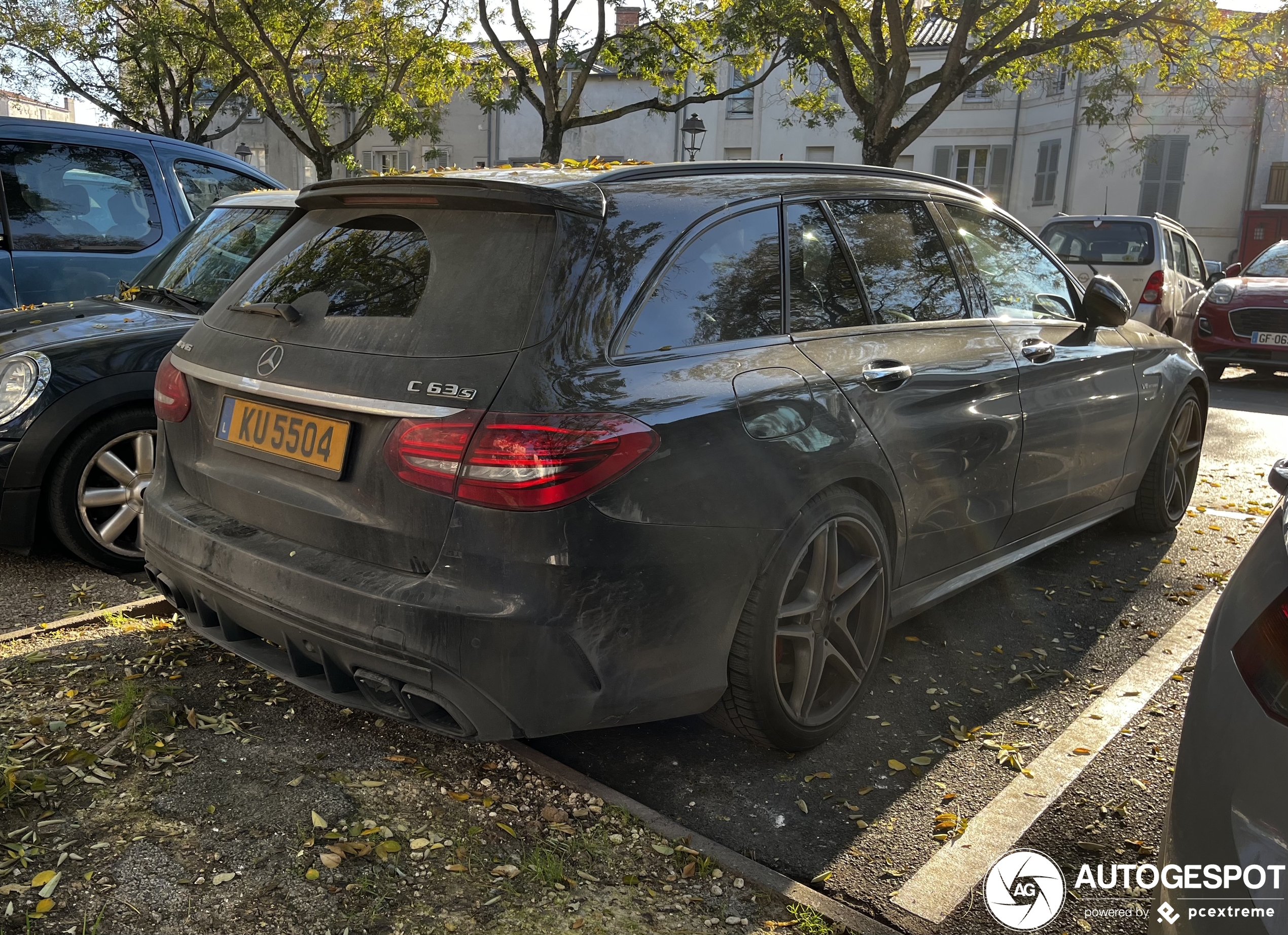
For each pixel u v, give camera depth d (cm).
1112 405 423
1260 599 160
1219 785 148
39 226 596
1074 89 3153
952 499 331
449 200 256
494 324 232
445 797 258
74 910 210
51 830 237
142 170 642
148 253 632
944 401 322
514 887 225
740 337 269
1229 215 3086
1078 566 462
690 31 1884
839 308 303
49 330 439
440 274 247
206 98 3083
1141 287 1184
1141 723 312
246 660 317
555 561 221
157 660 330
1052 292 418
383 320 247
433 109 2706
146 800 251
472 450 222
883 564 300
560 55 1848
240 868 226
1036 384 371
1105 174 3155
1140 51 2970
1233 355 1127
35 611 380
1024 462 366
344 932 208
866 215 329
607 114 1872
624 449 227
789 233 296
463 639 221
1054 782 277
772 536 257
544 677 225
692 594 243
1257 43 1628
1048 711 322
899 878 237
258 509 268
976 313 361
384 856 233
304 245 287
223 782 260
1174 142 3070
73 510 416
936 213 362
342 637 235
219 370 278
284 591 247
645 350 243
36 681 314
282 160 3519
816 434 271
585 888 226
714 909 221
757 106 3325
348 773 267
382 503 237
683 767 284
